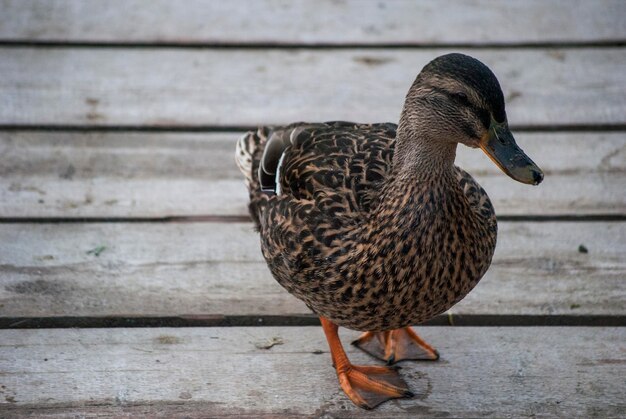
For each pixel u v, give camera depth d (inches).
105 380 189.3
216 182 242.4
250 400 186.1
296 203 177.0
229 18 295.7
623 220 231.5
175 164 247.0
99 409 183.5
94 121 258.5
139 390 187.5
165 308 207.8
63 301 207.9
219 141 254.7
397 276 166.4
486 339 199.6
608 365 192.5
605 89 271.3
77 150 249.3
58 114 260.2
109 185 239.9
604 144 253.8
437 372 191.8
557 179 242.8
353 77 275.4
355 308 171.8
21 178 240.4
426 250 165.2
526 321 205.0
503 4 301.7
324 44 286.8
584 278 214.4
